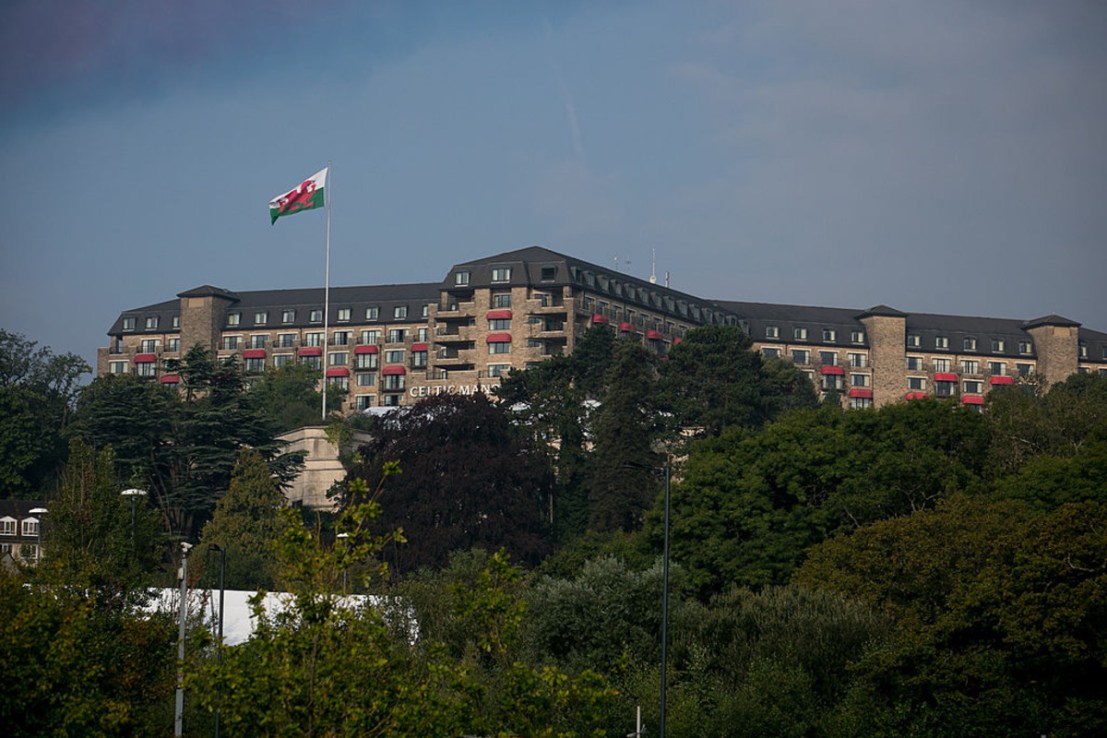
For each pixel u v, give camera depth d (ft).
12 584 611.47
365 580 445.78
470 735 488.44
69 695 542.98
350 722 425.28
